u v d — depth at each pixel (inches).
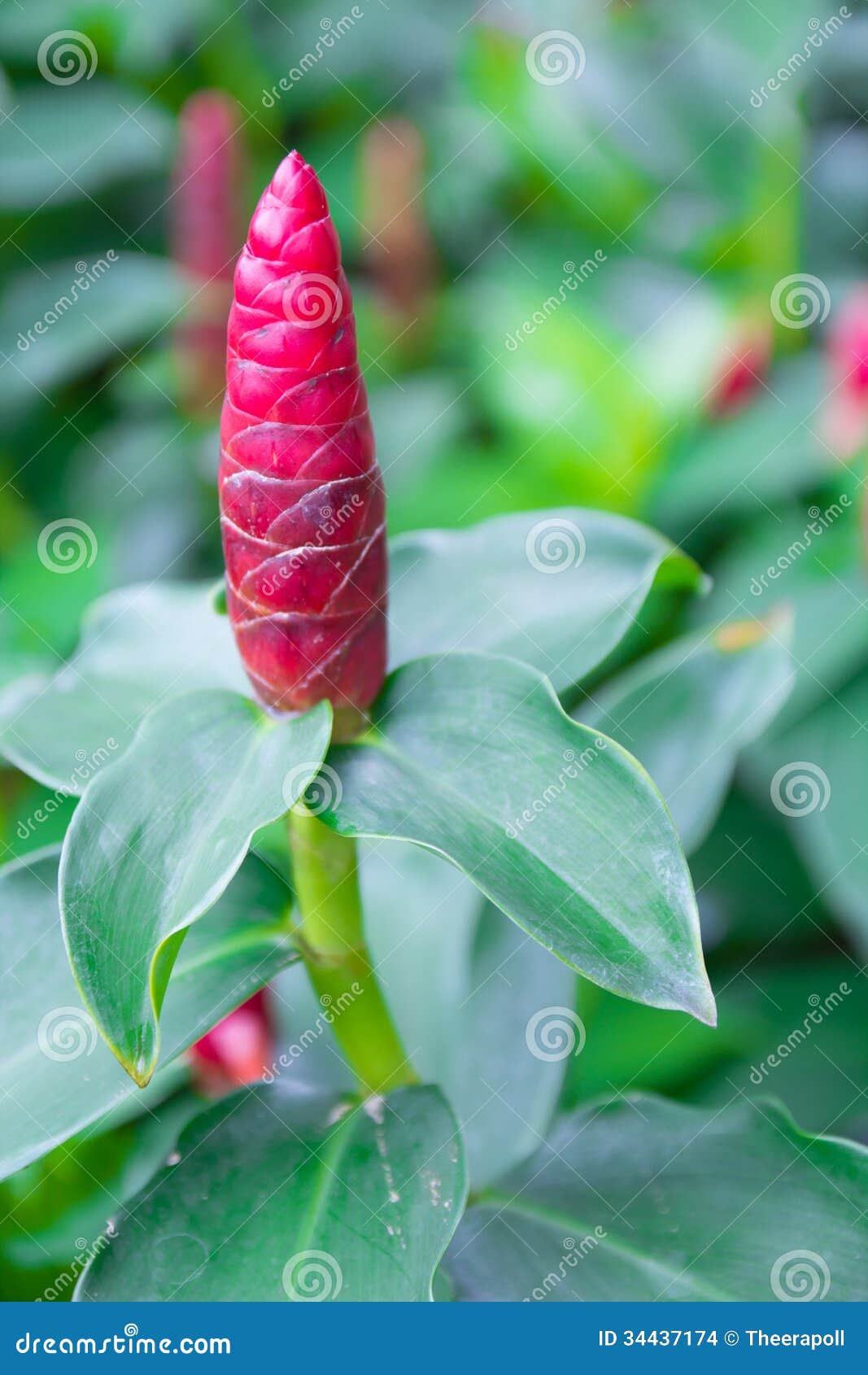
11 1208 29.3
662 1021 33.7
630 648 32.9
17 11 48.1
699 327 38.4
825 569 35.5
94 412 47.3
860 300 36.5
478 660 22.9
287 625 22.3
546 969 27.5
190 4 48.7
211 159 43.8
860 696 33.9
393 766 22.4
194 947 23.5
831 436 35.9
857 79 41.1
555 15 45.1
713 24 41.0
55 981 23.1
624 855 21.6
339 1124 23.4
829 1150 24.1
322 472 22.0
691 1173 24.4
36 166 46.9
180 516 43.1
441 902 28.7
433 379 44.3
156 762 22.3
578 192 44.1
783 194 41.1
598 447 36.8
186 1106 30.4
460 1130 23.1
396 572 25.2
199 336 44.2
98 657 25.1
